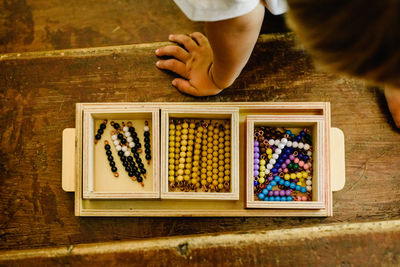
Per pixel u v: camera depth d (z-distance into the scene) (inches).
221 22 37.0
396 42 16.9
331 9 17.7
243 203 55.0
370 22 16.9
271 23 58.6
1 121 58.5
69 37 60.0
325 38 19.1
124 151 55.9
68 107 58.6
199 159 56.5
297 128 56.5
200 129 55.1
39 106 58.7
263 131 55.7
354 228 53.3
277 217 56.0
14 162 57.9
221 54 42.8
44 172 57.7
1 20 60.4
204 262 53.4
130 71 58.9
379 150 57.1
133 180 55.7
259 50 58.4
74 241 56.5
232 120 51.6
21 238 56.7
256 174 53.9
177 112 51.7
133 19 60.0
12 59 59.3
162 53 57.8
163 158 51.3
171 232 56.3
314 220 55.7
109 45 59.9
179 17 59.8
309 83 58.0
